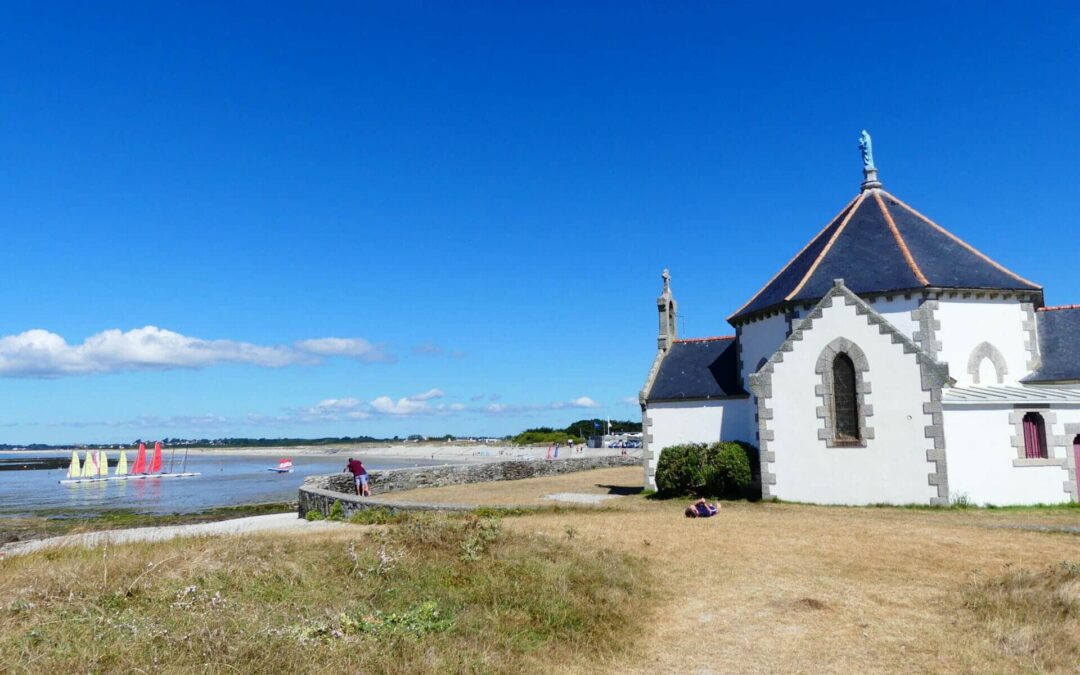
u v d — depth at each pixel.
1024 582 12.24
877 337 23.05
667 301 34.66
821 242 30.48
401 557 13.92
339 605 11.01
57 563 13.15
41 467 141.75
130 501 53.38
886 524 18.78
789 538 17.19
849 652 9.87
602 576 13.20
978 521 19.23
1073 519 19.58
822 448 23.50
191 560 12.77
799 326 24.17
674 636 10.68
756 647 10.16
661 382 32.53
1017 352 25.67
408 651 9.09
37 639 8.48
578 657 9.70
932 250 27.17
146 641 8.61
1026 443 22.34
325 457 167.62
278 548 14.37
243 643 8.64
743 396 30.14
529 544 15.16
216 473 99.50
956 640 10.10
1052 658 9.23
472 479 43.12
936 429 22.03
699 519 20.44
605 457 55.59
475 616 10.89
